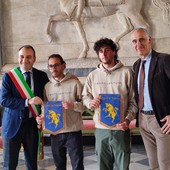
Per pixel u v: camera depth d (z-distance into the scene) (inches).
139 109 107.4
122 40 229.5
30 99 113.3
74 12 228.2
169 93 101.9
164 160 102.0
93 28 232.5
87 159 181.9
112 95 102.4
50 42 236.4
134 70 110.3
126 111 106.2
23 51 115.9
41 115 113.3
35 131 118.4
